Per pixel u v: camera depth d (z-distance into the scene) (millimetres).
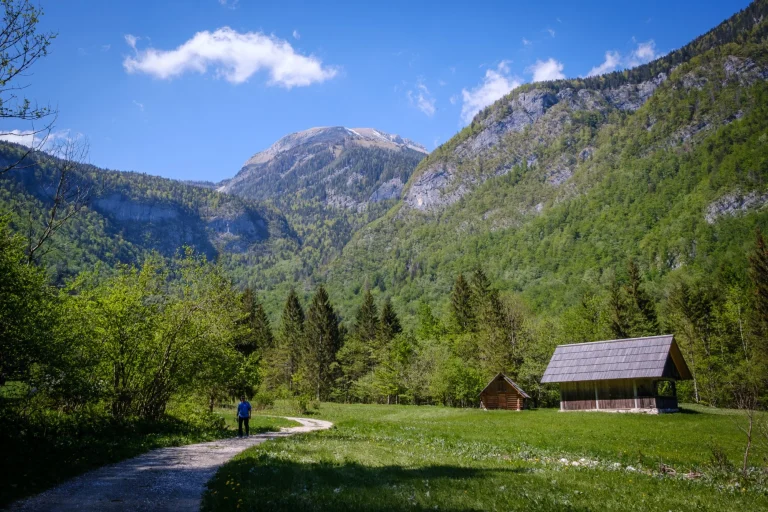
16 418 17875
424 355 86875
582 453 24797
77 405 25094
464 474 15812
